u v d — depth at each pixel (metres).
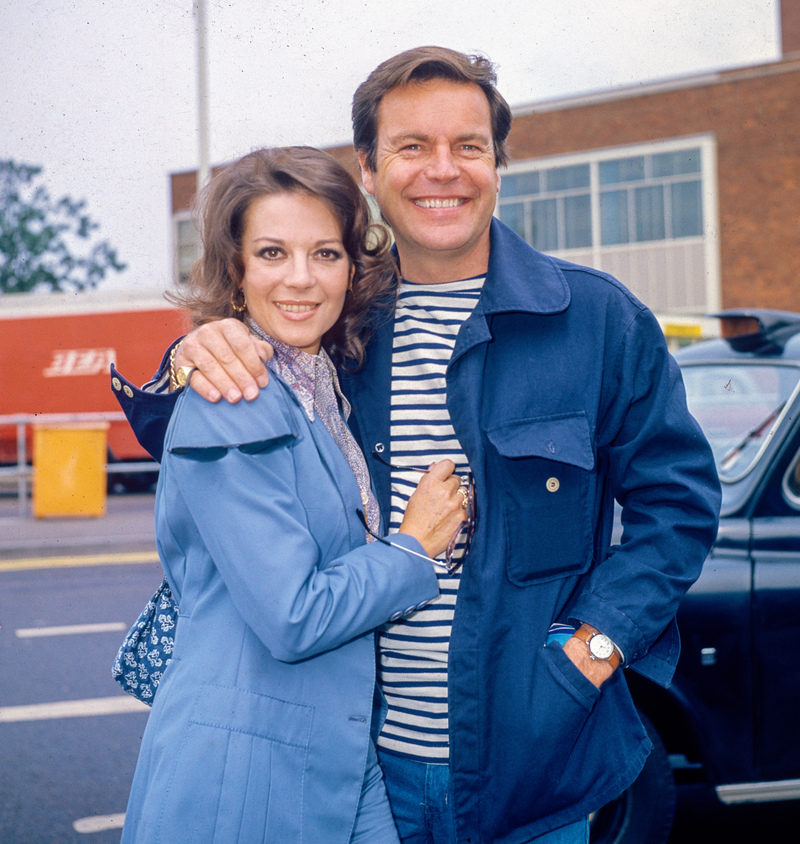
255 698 1.31
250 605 1.26
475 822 1.48
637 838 2.47
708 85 17.11
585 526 1.53
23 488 10.39
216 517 1.27
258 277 1.42
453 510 1.44
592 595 1.49
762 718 2.53
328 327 1.49
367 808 1.40
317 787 1.32
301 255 1.42
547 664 1.46
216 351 1.30
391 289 1.67
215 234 1.44
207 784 1.27
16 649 5.44
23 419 10.35
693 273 17.55
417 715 1.58
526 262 1.61
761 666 2.52
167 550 1.42
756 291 17.23
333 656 1.36
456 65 1.55
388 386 1.64
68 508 10.33
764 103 16.83
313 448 1.38
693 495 1.52
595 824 2.52
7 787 3.56
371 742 1.47
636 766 1.54
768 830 3.20
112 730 4.15
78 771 3.71
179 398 1.33
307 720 1.32
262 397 1.31
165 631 1.50
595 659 1.46
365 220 1.50
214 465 1.28
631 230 17.69
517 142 18.30
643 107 17.48
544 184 18.20
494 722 1.47
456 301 1.64
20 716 4.32
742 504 2.67
